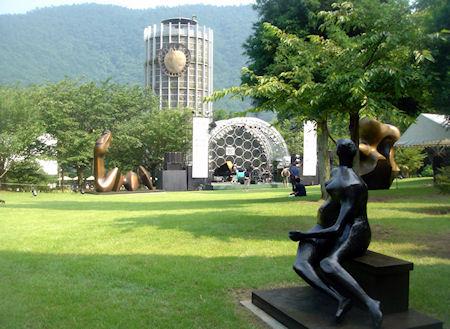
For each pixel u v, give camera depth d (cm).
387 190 2331
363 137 2508
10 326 513
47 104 3919
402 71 1143
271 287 651
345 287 464
